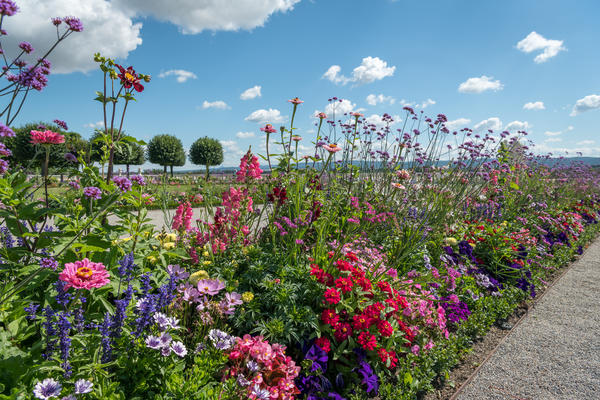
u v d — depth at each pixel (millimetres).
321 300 2582
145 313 1641
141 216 2352
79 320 1592
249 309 2396
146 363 1584
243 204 3143
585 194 12414
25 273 1940
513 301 4031
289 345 2428
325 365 2256
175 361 1691
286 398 1909
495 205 6715
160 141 29984
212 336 1851
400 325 2771
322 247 3123
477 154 6156
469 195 6375
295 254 2979
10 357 1398
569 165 12008
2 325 1748
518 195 7934
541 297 4461
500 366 2898
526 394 2555
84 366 1453
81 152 2732
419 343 2777
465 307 3471
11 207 2252
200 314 2129
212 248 2953
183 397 1514
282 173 3744
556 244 6195
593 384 2699
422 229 4078
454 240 4395
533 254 5055
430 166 6668
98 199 2643
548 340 3355
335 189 4297
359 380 2365
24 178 2521
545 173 10266
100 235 2301
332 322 2396
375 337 2568
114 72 2668
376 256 3660
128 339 1660
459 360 2955
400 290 3111
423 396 2455
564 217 7383
